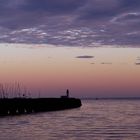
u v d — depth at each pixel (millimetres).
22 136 70812
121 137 69812
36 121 109812
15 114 151250
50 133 76188
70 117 128750
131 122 105188
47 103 194125
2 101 157500
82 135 72750
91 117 127688
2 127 89562
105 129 84688
